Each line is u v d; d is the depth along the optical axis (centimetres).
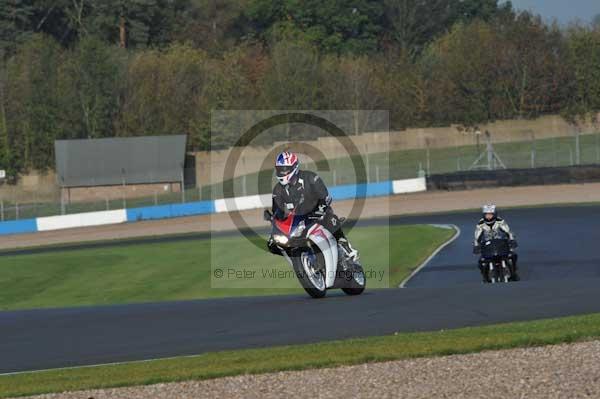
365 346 3584
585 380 2970
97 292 9162
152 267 10462
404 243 11062
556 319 3928
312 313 4525
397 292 5069
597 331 3566
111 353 3922
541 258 9400
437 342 3553
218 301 5422
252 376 3275
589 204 15150
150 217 18488
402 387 3016
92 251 12762
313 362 3353
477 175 18275
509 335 3581
